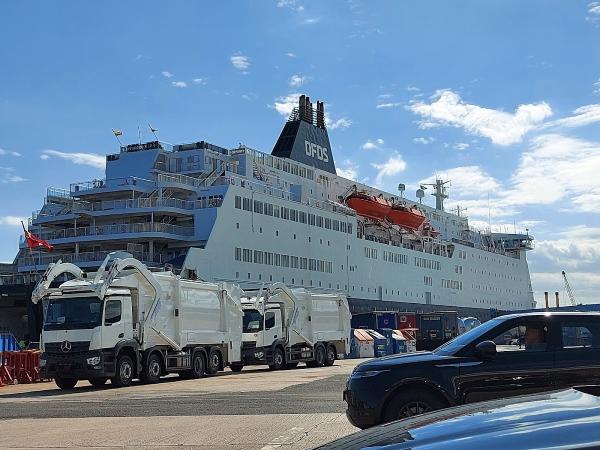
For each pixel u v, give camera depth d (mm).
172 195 49250
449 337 54062
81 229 46875
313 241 54906
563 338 8750
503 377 8578
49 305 20984
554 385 8523
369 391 8820
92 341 20312
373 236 64562
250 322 29719
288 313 31172
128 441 10031
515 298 91000
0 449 9555
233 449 9148
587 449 2480
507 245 95000
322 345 33000
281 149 62031
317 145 65062
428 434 3098
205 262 44156
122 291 21453
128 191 48031
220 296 26609
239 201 48062
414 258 68938
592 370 8531
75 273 22328
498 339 8859
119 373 21016
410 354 9383
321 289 54969
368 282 61250
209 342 25578
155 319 22594
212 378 24641
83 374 20234
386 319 53312
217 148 54375
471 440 2816
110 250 46906
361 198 64750
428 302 70375
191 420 12289
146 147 53500
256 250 48812
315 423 11438
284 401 15234
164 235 44562
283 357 30453
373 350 44875
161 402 15844
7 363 25188
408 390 8773
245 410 13633
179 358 23750
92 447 9578
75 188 50500
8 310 50844
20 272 47438
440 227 82312
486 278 83438
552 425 2811
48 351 20594
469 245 84000
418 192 84250
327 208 58656
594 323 8820
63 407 15477
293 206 53250
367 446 3162
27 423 12633
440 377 8664
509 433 2822
